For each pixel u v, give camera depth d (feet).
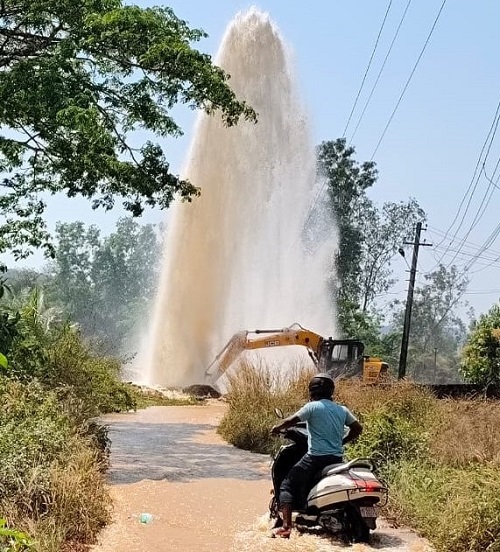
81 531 26.22
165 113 56.18
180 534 27.81
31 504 25.93
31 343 48.65
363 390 55.98
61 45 51.57
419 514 28.58
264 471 41.81
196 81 52.03
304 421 28.25
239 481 38.52
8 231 68.59
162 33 52.24
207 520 30.07
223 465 43.27
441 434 36.94
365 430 37.32
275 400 54.34
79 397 48.88
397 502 30.55
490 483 26.16
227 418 55.26
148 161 56.49
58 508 26.04
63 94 48.32
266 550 25.64
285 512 27.22
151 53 50.72
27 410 33.81
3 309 49.67
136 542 26.40
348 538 26.78
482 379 94.99
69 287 284.82
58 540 23.73
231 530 28.63
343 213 196.13
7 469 26.68
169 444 50.96
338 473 27.04
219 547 26.21
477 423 38.47
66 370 51.96
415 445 35.76
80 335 61.57
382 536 27.55
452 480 29.58
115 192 57.06
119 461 42.80
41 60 51.37
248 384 56.70
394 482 32.14
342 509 26.78
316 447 27.91
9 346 43.57
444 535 25.43
